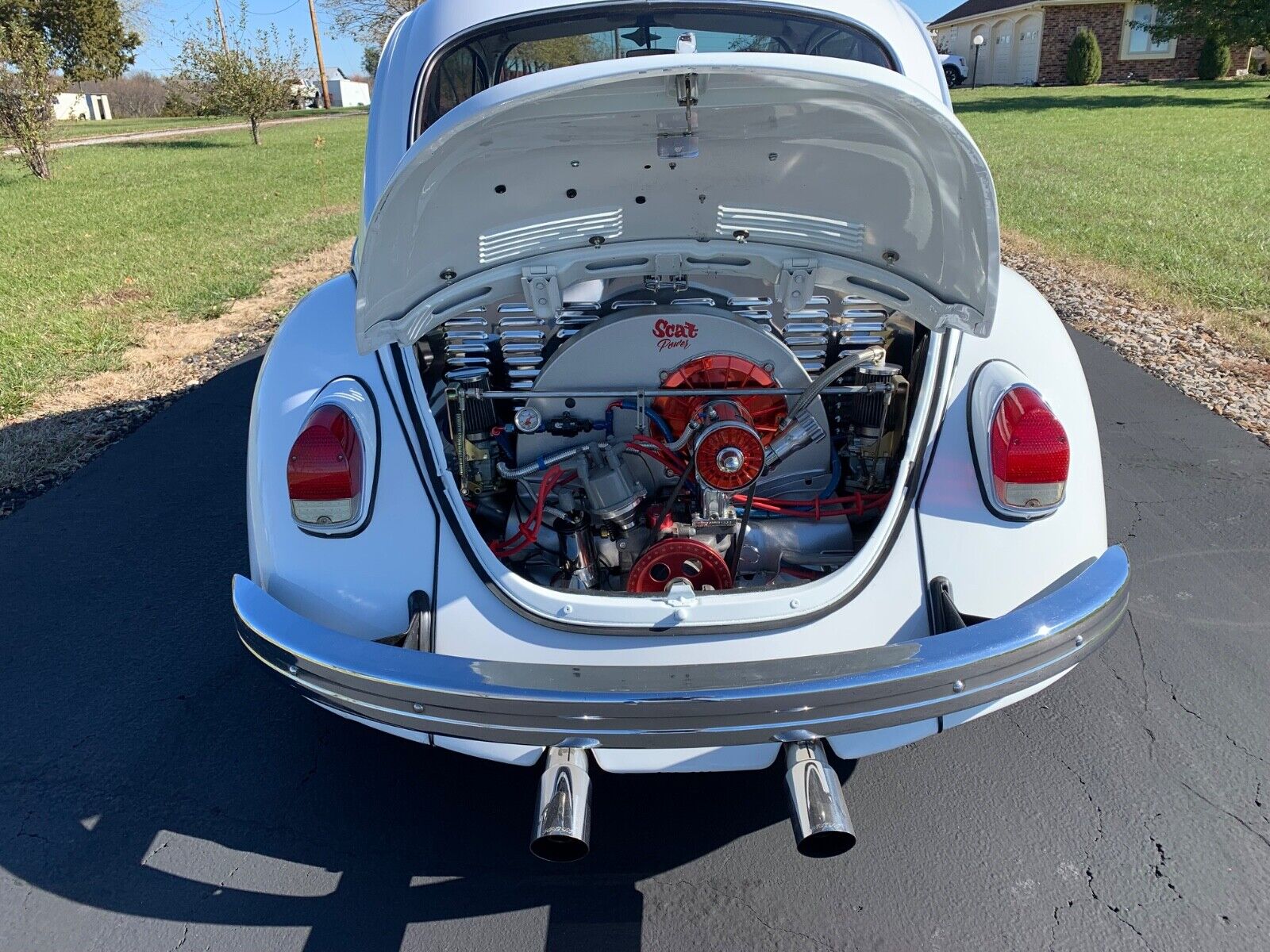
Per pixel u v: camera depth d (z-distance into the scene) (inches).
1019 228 379.6
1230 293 271.3
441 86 109.3
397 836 96.0
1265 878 87.5
